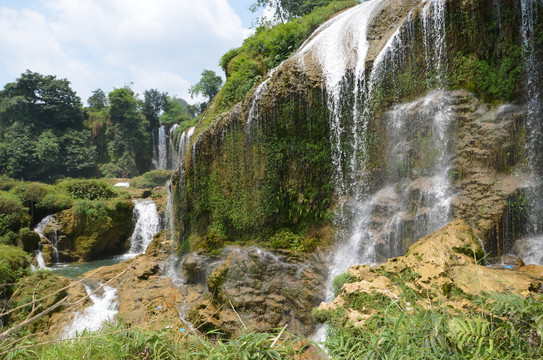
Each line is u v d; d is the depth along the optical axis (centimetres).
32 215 2097
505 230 666
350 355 244
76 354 271
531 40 725
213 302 909
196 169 1326
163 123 5412
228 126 1198
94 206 2147
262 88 1102
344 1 1694
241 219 1144
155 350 275
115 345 278
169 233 1527
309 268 892
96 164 4659
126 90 4928
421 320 233
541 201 675
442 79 828
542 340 206
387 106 906
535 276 405
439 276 401
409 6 1010
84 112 4988
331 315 384
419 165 827
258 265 916
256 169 1106
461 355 210
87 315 991
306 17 1709
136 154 4975
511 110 736
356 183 934
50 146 4134
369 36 1015
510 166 711
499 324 224
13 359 270
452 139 780
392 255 804
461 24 800
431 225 754
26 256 1444
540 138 701
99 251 2195
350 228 910
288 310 840
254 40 1819
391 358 217
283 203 1060
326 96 996
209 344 288
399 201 830
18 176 4022
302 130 1025
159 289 1097
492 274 386
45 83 4562
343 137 967
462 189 742
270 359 254
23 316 935
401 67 889
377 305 366
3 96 4469
